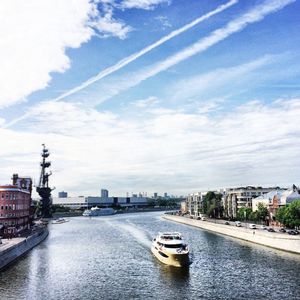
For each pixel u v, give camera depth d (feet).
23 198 558.97
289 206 479.82
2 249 337.72
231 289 256.11
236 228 539.29
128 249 442.50
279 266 320.09
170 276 296.92
